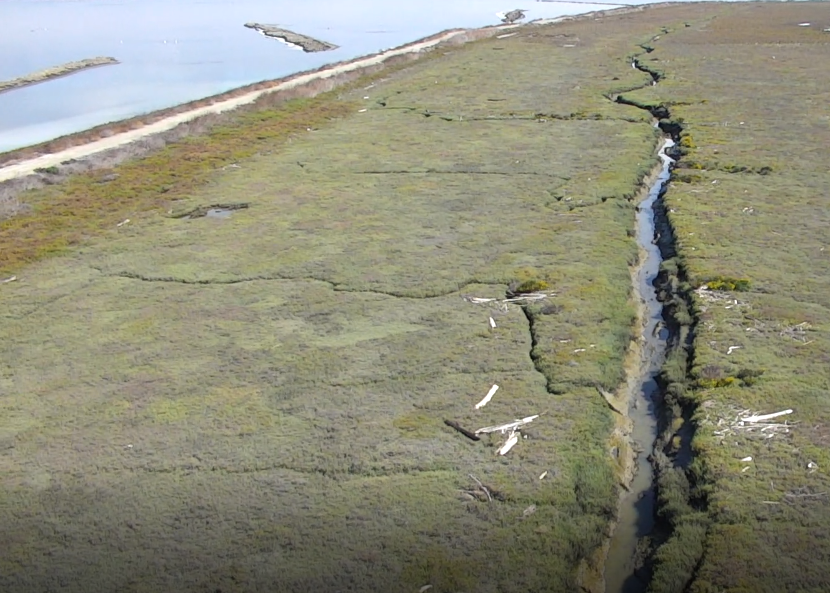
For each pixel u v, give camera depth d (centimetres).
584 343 1716
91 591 1156
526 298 1942
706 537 1196
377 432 1467
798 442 1357
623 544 1246
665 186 2747
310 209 2652
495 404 1528
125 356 1778
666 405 1538
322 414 1529
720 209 2434
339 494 1321
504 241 2303
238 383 1648
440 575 1154
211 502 1319
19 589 1163
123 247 2400
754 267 2014
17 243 2438
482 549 1198
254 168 3153
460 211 2567
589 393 1552
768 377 1541
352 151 3328
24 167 3225
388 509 1283
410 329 1830
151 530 1266
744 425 1413
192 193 2873
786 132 3231
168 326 1905
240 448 1445
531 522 1246
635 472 1398
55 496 1351
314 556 1199
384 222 2502
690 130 3350
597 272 2061
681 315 1831
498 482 1328
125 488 1361
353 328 1848
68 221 2625
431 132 3575
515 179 2858
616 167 2914
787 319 1745
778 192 2556
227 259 2278
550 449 1400
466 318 1862
